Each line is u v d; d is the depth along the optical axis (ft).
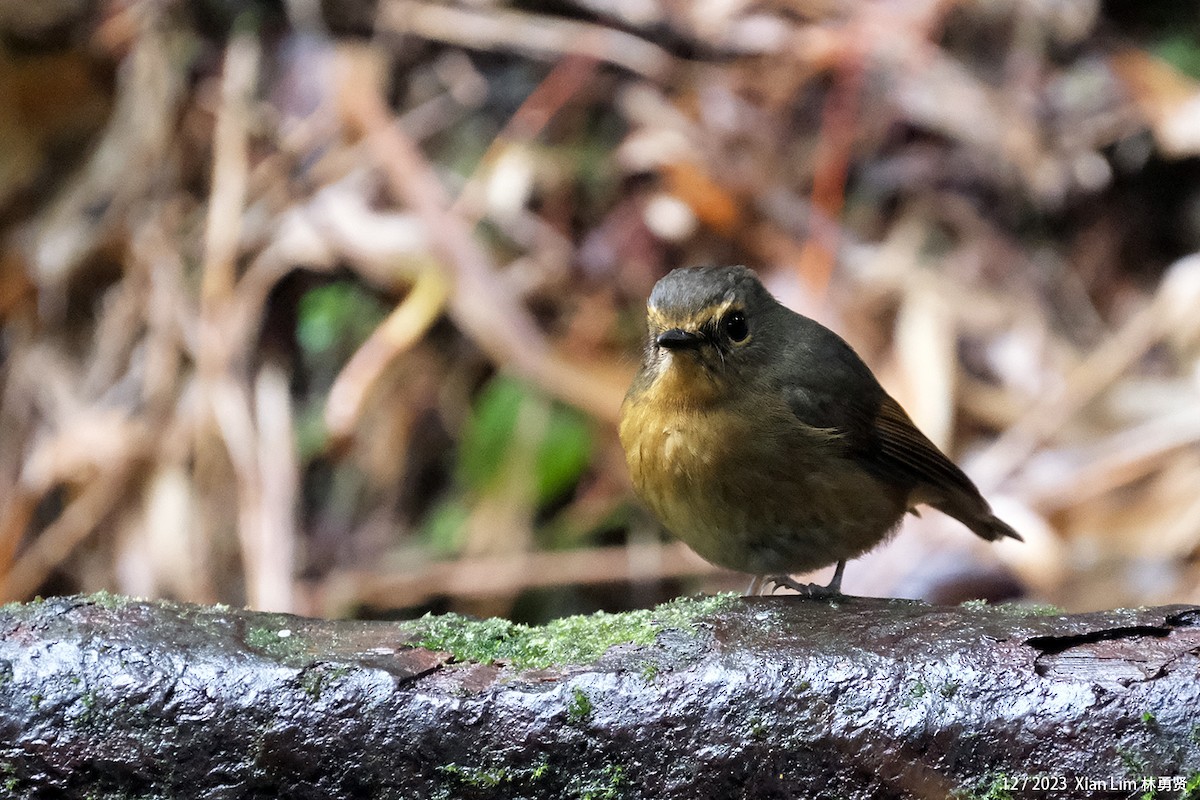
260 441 36.40
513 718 17.10
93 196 40.04
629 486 35.94
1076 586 34.50
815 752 16.96
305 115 40.11
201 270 38.70
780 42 41.78
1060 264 39.55
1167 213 40.22
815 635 17.92
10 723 17.08
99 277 39.45
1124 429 36.83
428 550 35.83
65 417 37.86
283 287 38.09
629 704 17.15
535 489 35.94
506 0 41.73
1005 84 41.34
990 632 17.49
